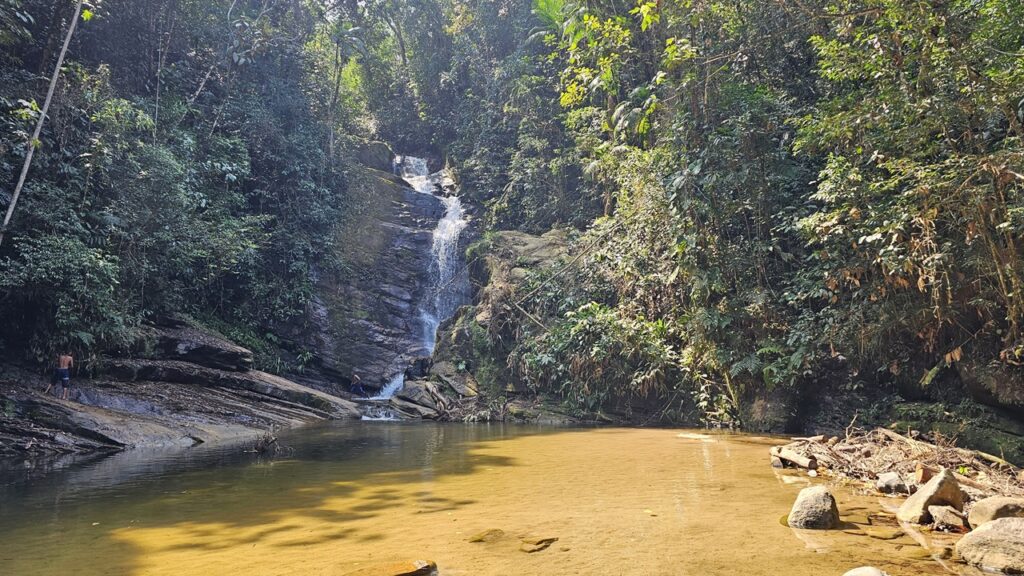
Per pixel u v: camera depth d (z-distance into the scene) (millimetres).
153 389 13586
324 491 6305
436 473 7383
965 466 6848
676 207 13062
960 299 8961
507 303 17781
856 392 11164
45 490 6465
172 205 15391
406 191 28938
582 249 17578
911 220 8781
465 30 31531
